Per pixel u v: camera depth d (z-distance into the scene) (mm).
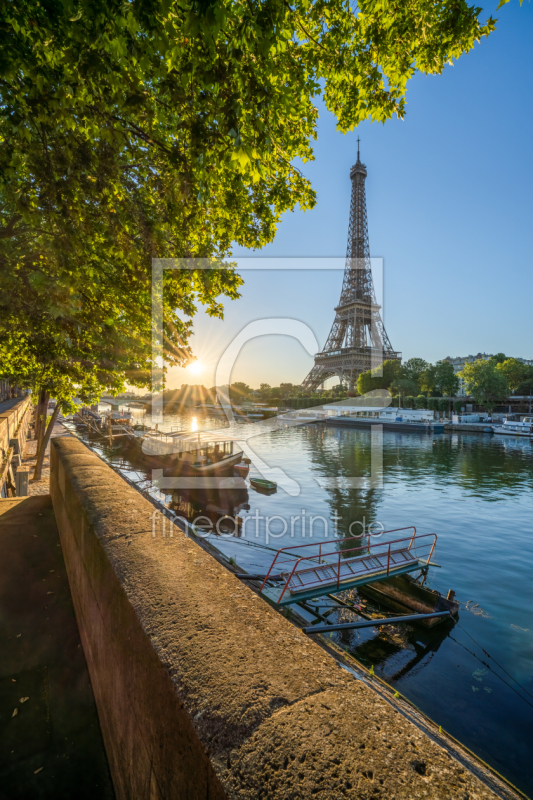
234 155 3197
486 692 8336
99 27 2471
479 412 92812
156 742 1391
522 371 94812
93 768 2381
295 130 5004
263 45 2752
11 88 2932
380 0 3623
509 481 31688
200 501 22125
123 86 3084
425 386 96000
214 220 5723
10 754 2457
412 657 9555
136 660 1641
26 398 51906
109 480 4297
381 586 12242
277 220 5730
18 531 6117
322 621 10898
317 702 1153
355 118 4688
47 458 30484
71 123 3154
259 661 1334
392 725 1087
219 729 1081
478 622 11156
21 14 2480
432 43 3729
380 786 879
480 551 17250
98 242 4887
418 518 22047
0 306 4457
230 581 1943
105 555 2322
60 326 5031
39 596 4316
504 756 6680
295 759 963
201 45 2811
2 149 3139
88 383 9477
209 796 991
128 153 4426
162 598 1758
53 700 2906
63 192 3631
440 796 847
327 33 4012
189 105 3283
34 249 4441
